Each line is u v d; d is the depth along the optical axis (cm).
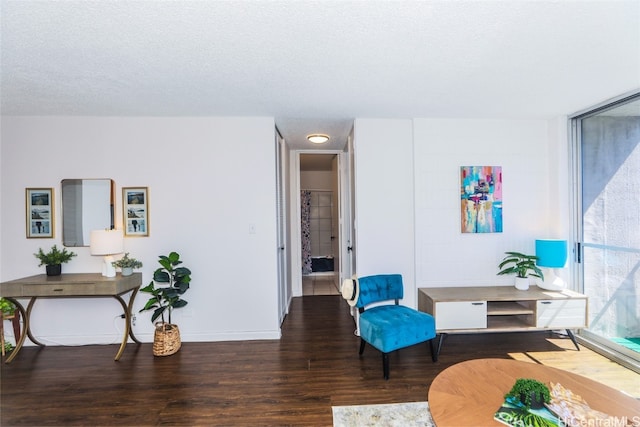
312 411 197
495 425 124
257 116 315
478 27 166
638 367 242
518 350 283
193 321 312
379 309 280
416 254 329
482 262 332
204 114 306
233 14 153
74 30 164
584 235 309
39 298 294
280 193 381
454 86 245
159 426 185
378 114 314
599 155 295
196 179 312
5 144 299
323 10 150
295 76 224
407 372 245
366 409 198
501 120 332
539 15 156
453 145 330
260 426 184
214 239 313
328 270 673
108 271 282
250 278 315
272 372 246
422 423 185
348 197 430
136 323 308
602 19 159
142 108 286
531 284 332
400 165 332
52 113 295
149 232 308
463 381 156
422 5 148
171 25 161
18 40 172
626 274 267
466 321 278
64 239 303
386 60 202
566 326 280
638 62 206
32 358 274
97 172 305
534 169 334
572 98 271
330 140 421
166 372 247
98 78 223
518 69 216
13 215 300
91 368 255
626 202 267
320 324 358
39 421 191
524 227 334
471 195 329
